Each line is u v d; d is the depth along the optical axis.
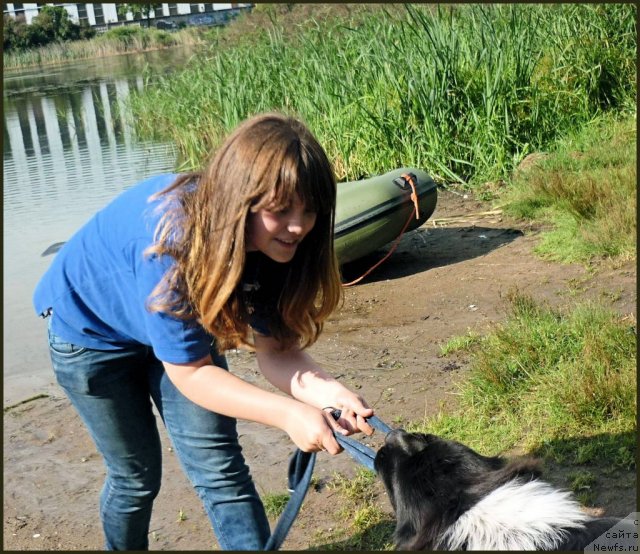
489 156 5.88
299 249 1.81
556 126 6.07
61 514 2.67
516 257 4.32
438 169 6.03
